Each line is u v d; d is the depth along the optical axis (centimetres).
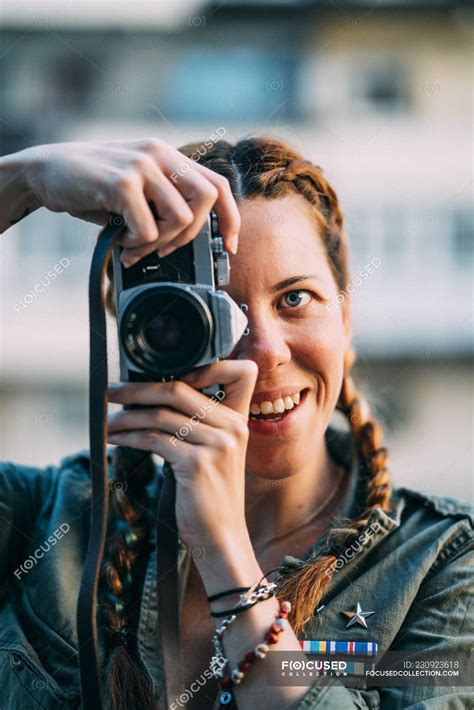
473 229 1116
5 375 1096
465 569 129
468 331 1124
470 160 1112
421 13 1128
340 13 1117
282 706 111
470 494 1016
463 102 1140
